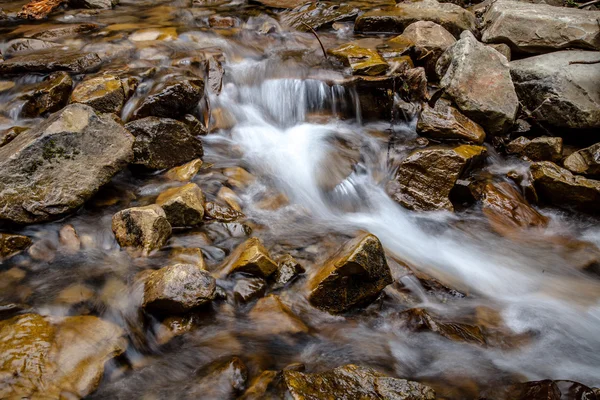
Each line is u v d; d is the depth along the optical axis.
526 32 2.35
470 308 1.33
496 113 1.96
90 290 1.21
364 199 1.76
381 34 2.62
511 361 1.16
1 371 0.94
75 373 0.98
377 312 1.25
